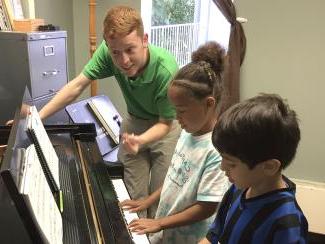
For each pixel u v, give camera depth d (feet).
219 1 7.47
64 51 7.13
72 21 9.42
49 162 3.31
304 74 7.60
